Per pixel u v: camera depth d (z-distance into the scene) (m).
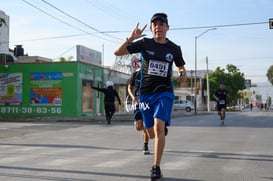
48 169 7.23
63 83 29.22
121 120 23.12
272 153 9.32
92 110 31.78
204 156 8.84
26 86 29.91
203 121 22.75
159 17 6.11
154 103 6.12
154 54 6.13
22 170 7.14
